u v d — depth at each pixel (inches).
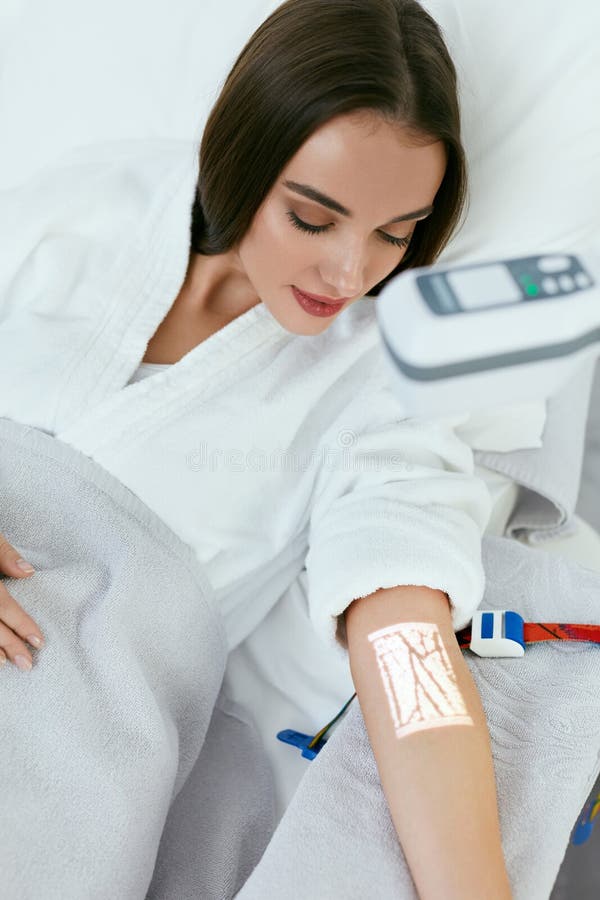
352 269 39.3
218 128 41.0
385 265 41.5
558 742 38.5
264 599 50.0
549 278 23.8
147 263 47.5
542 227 50.5
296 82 37.5
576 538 59.2
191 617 44.6
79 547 44.6
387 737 36.9
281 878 33.9
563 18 48.5
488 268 24.0
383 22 37.3
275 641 50.4
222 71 57.9
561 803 36.7
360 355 47.3
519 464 54.9
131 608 42.5
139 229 47.9
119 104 61.1
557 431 57.7
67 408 45.4
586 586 45.1
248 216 41.5
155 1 59.5
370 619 40.1
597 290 23.9
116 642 41.0
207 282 47.3
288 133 38.1
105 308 47.1
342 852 34.9
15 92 64.2
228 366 45.6
